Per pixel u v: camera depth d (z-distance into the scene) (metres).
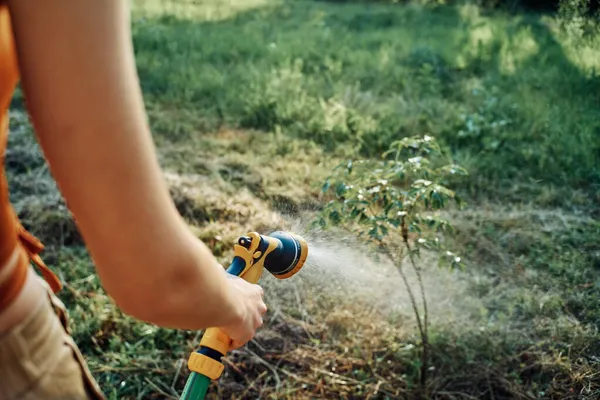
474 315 3.42
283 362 3.26
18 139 5.06
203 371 1.47
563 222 4.14
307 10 9.75
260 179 4.72
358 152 5.14
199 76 6.63
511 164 4.87
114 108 0.89
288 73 6.47
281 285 3.66
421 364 3.12
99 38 0.87
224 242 4.03
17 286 1.03
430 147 3.21
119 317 3.44
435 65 6.62
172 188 4.46
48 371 1.05
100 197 0.90
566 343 3.24
